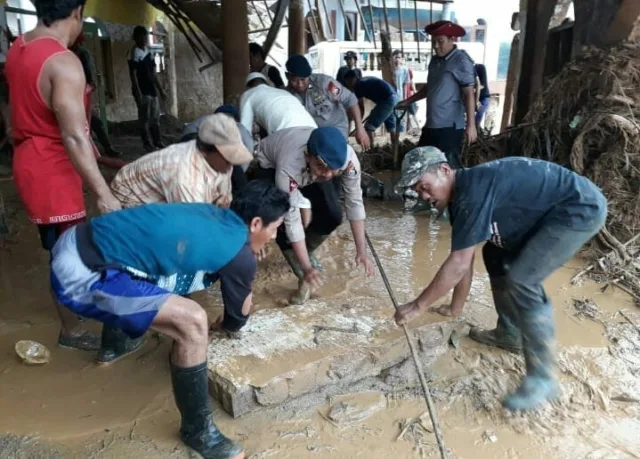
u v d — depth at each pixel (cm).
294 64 482
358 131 540
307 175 322
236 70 743
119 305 229
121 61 1309
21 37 292
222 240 237
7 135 739
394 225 582
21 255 476
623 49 559
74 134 279
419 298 289
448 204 286
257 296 402
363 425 286
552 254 278
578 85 579
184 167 276
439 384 316
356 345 317
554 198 274
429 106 596
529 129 627
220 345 313
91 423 280
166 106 1432
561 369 328
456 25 571
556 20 718
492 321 365
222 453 258
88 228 241
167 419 284
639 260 462
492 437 279
